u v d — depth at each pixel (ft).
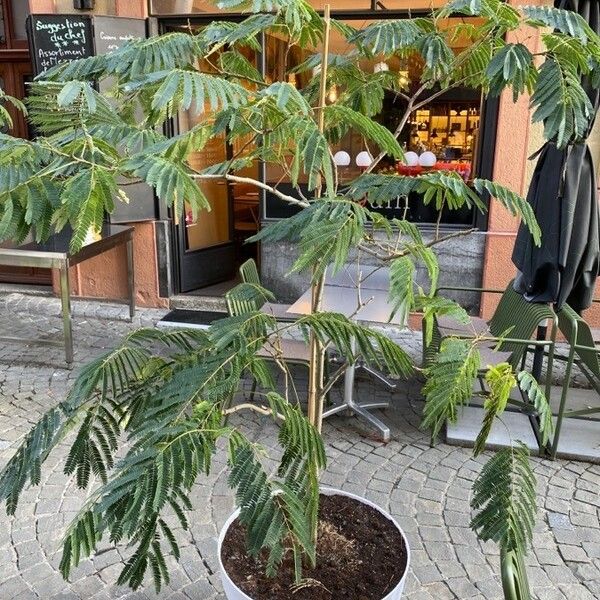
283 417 4.77
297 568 4.59
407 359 5.02
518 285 11.76
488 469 5.26
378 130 4.94
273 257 17.65
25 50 18.81
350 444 11.24
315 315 5.06
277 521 4.10
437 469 10.46
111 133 4.65
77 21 15.64
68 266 13.79
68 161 3.89
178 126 13.30
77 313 17.97
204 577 7.84
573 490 9.88
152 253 18.13
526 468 5.20
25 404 12.48
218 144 15.78
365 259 14.94
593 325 15.81
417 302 5.02
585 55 5.19
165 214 17.93
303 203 5.34
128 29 16.17
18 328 16.83
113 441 5.32
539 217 10.81
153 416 4.29
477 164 16.02
